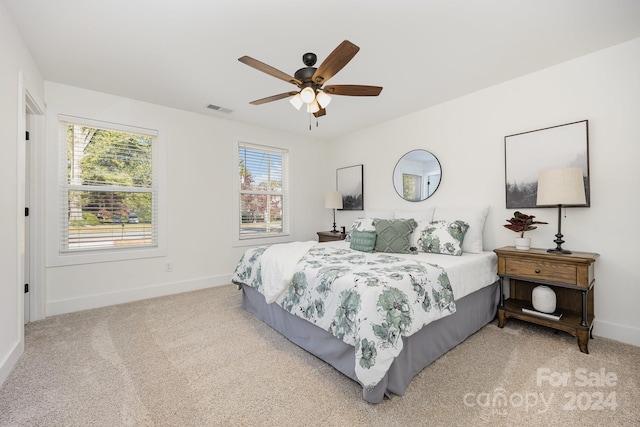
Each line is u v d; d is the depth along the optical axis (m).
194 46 2.18
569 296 2.40
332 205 4.47
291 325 2.18
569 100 2.41
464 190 3.13
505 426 1.31
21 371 1.76
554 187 2.15
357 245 2.88
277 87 2.92
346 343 1.61
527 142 2.64
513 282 2.71
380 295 1.53
